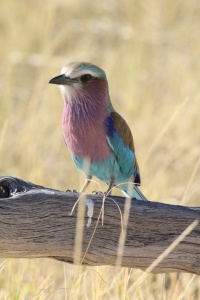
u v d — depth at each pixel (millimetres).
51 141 15312
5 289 10539
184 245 8820
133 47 19688
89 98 10422
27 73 18688
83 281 10312
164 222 8820
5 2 21094
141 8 21469
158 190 13055
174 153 14797
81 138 10461
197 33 20297
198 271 8906
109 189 10797
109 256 8805
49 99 16438
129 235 8820
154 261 8766
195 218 8852
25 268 10875
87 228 8734
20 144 15008
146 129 15695
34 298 9609
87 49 19750
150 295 10453
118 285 10109
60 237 8680
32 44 20000
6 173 14195
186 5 21609
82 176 13711
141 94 17609
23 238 8625
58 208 8648
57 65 18281
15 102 17703
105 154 10539
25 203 8594
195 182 14094
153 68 19156
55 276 11039
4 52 19312
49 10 20891
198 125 15867
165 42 20281
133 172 11062
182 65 18625
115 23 21000
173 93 17500
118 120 10656
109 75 18406
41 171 13680
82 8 21688
